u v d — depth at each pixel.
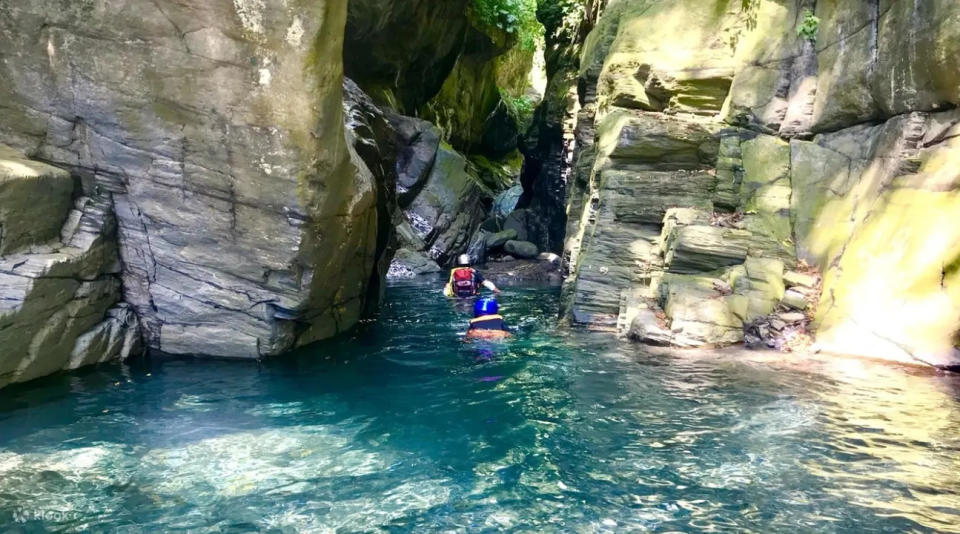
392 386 6.18
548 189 20.03
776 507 3.60
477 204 20.50
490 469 4.21
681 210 9.50
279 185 6.26
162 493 3.85
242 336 7.19
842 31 9.22
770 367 6.59
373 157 9.71
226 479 4.05
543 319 9.84
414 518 3.56
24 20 5.71
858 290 7.40
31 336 5.86
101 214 6.48
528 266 17.19
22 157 6.18
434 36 19.34
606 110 13.05
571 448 4.54
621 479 4.02
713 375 6.35
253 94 5.86
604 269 9.41
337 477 4.08
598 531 3.38
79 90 5.98
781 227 9.01
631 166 10.66
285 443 4.68
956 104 7.20
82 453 4.46
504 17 22.00
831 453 4.35
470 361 7.14
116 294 6.95
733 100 10.66
